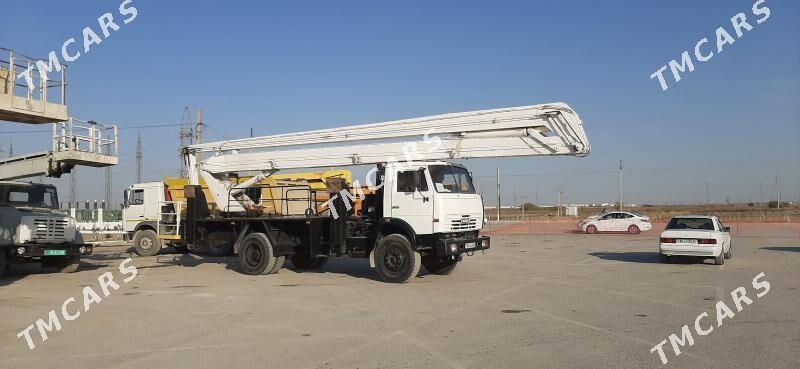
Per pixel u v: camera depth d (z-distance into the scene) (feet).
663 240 56.03
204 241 53.42
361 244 45.70
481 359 21.54
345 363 21.12
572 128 39.17
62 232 50.06
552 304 33.30
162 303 34.55
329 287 41.04
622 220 119.65
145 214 73.36
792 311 30.60
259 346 23.75
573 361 21.21
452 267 47.91
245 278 47.01
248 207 51.88
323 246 48.19
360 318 29.45
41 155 53.42
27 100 44.65
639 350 22.77
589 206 462.60
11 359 22.09
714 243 53.83
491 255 67.31
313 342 24.39
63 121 47.98
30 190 52.29
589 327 27.02
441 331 26.32
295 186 50.21
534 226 163.32
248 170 52.44
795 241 89.92
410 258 42.37
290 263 59.31
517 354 22.22
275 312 31.35
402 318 29.40
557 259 62.18
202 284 43.24
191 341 24.72
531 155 40.60
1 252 47.03
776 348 22.90
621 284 41.75
